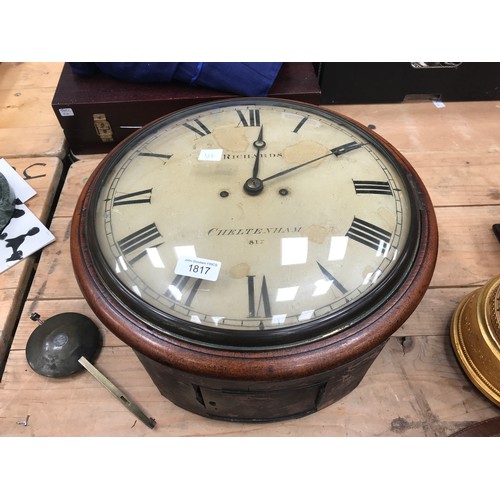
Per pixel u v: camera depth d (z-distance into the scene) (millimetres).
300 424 1111
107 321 829
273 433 1101
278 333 762
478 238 1421
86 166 1625
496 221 1463
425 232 920
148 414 1121
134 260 855
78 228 945
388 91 1767
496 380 1055
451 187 1540
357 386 1154
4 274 1330
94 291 853
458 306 1216
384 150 1025
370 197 942
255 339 764
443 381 1158
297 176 985
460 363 1144
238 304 797
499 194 1525
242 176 987
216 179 982
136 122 1574
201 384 867
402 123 1743
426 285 858
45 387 1154
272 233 887
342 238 876
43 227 1425
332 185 965
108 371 1171
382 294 819
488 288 1100
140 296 810
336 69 1664
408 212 919
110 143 1662
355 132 1077
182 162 1018
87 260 889
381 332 798
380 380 1165
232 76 1467
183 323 777
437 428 1097
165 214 921
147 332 800
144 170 1002
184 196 951
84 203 982
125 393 1146
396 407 1127
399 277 842
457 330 1164
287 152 1037
